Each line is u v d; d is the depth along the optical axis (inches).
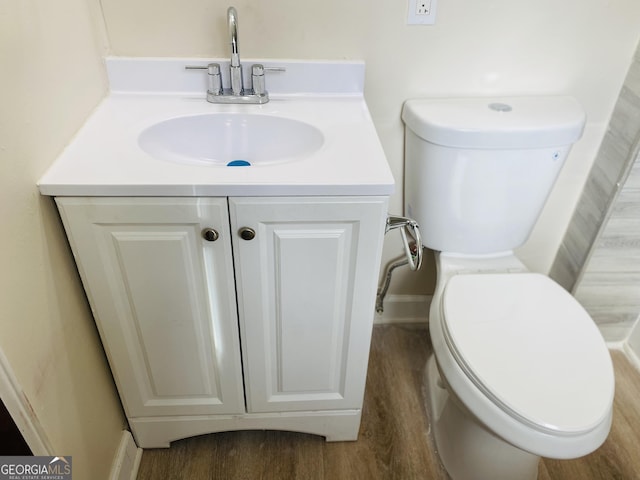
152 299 38.6
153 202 33.5
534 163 46.9
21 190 29.9
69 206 33.2
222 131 44.3
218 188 32.9
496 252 53.3
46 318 32.9
